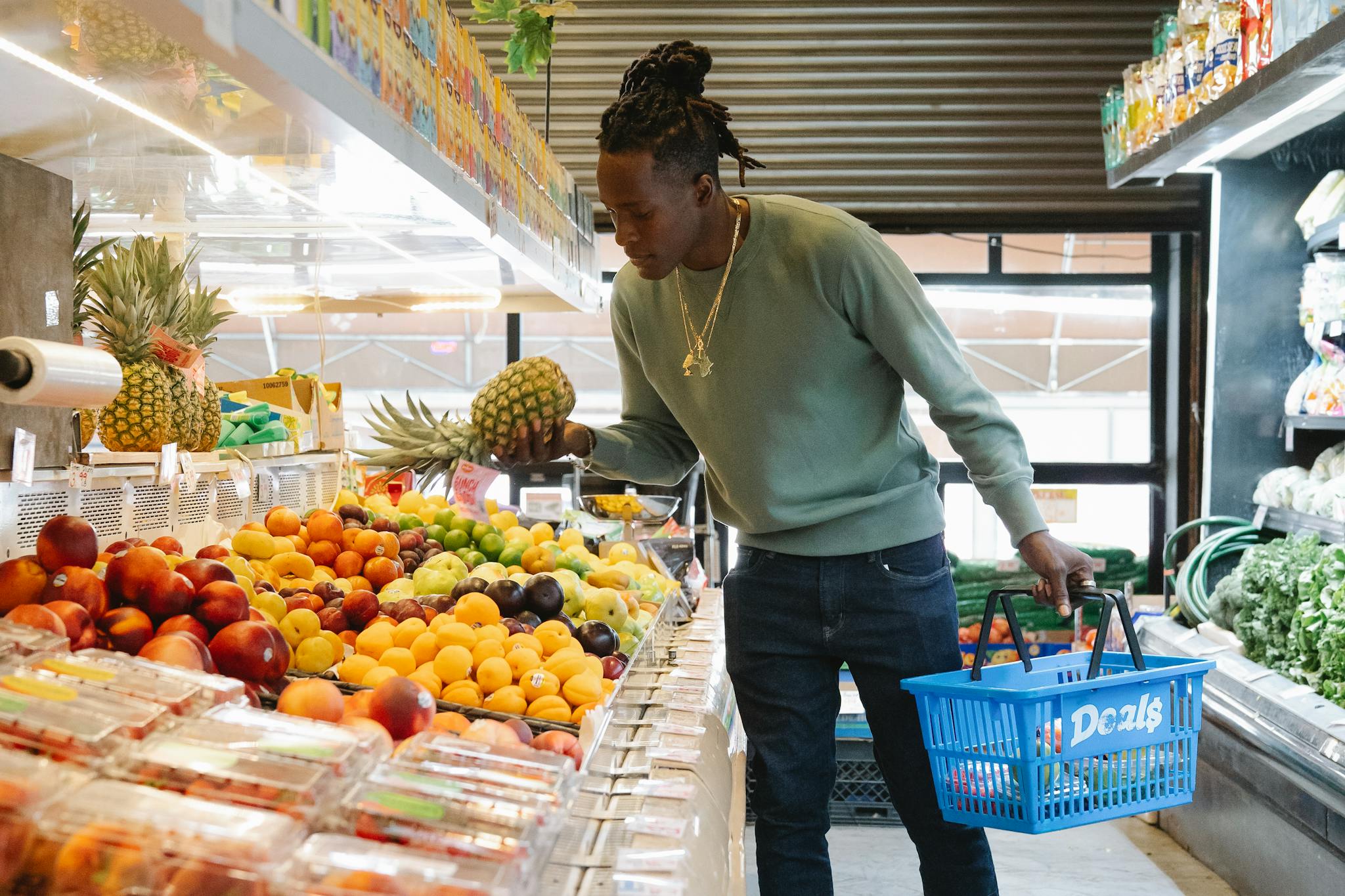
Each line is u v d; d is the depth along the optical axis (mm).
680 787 1688
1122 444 6023
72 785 1008
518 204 2613
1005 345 6078
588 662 2037
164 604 1550
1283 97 3342
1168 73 4121
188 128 1629
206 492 2793
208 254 3018
